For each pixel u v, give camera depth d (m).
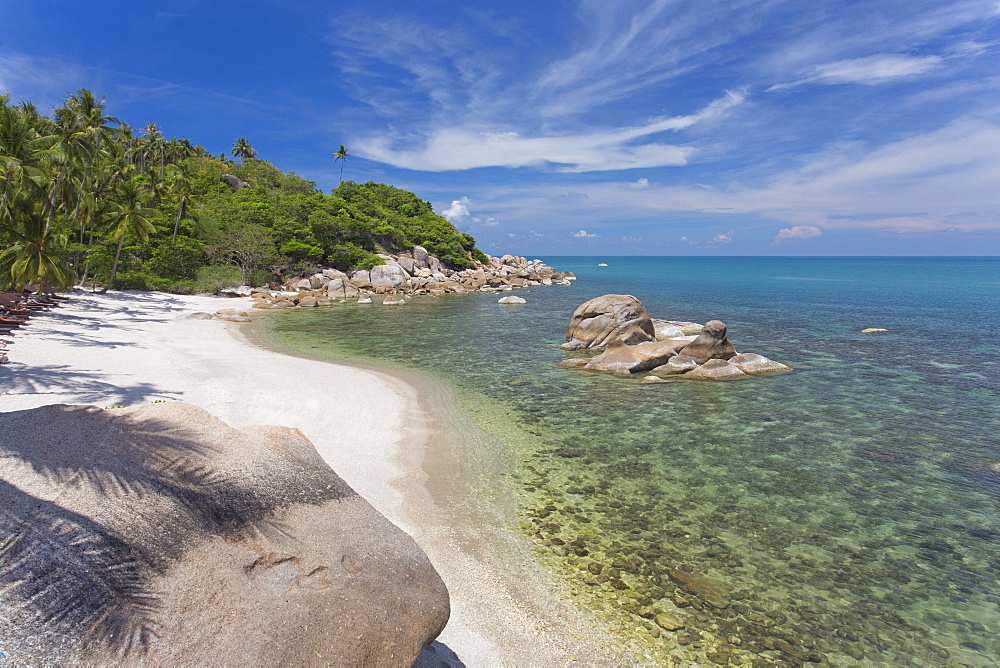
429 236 91.06
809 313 44.31
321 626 4.14
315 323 38.12
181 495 4.59
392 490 10.91
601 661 6.58
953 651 6.88
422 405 17.30
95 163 42.72
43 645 3.31
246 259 61.09
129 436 5.02
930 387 20.17
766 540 9.47
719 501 10.95
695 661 6.63
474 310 48.31
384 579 4.83
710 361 22.17
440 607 4.89
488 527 9.68
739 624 7.30
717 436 14.88
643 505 10.72
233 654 3.71
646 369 22.80
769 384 20.59
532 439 14.45
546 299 61.41
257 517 4.86
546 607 7.53
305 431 13.85
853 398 18.73
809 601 7.83
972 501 11.03
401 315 44.03
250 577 4.34
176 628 3.72
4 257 29.19
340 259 73.25
